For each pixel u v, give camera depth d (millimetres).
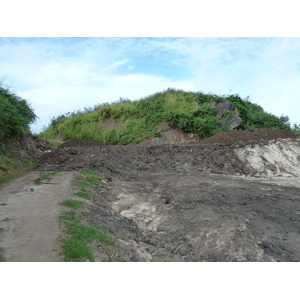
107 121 31750
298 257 6426
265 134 23797
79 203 8695
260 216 9047
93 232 6488
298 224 8359
